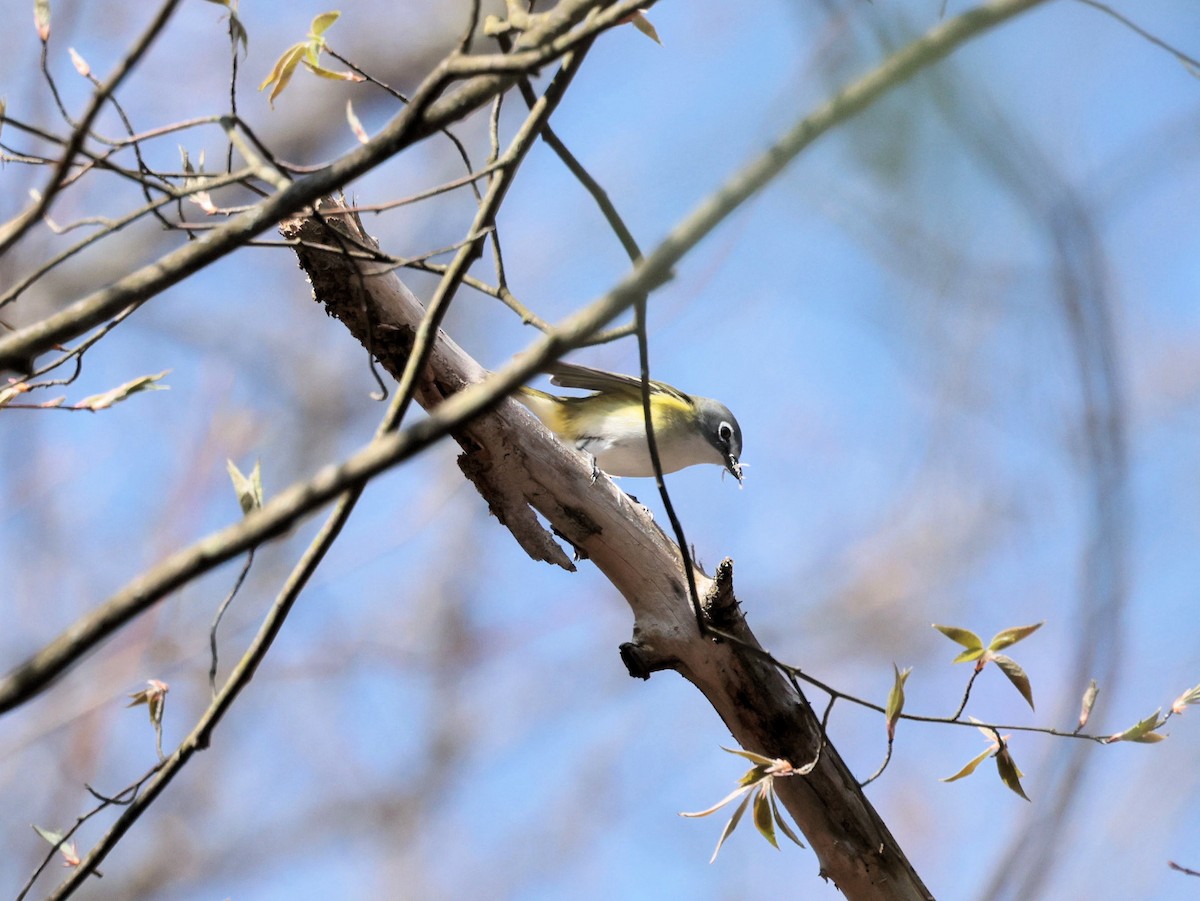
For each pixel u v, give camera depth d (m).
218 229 5.86
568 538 8.23
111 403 6.95
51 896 6.63
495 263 6.99
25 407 6.86
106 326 6.94
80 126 5.64
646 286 5.15
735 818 6.65
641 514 8.24
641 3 5.58
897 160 5.44
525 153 6.41
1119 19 6.32
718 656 8.03
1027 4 4.96
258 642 6.59
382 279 7.71
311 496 5.04
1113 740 6.69
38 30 5.96
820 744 6.70
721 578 7.86
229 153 7.04
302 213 7.30
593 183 6.36
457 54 5.78
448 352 7.90
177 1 5.44
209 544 5.05
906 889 8.03
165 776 6.67
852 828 8.04
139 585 5.04
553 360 5.15
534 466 8.04
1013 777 6.75
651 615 8.11
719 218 5.16
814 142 5.14
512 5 6.30
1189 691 6.75
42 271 6.11
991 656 6.60
